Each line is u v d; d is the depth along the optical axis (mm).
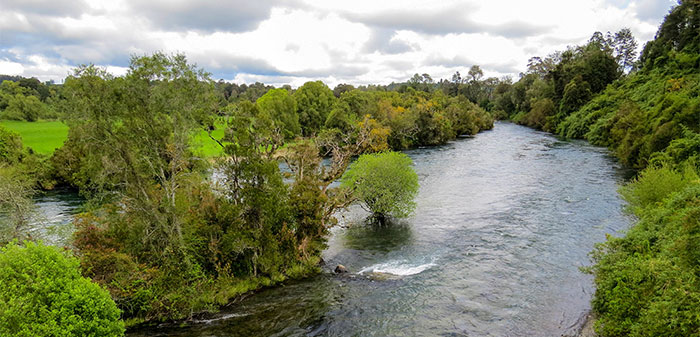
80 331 12164
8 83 119812
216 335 16656
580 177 45875
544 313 17469
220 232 21141
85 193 19641
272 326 17328
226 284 20391
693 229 13242
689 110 41438
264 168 21000
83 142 17594
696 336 11297
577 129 88062
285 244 22891
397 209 32281
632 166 48844
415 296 19703
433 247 26641
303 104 93562
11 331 11070
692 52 85812
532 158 62625
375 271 23234
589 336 15484
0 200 19922
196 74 19297
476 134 110125
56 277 12852
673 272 13477
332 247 27672
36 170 47281
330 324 17344
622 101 85375
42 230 26797
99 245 18641
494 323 16828
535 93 137250
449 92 187750
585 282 20203
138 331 17062
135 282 17719
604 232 27328
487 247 25906
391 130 78938
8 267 12172
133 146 18375
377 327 16953
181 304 18406
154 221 19078
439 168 57125
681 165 33219
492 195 40031
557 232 27875
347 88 175875
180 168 21750
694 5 91625
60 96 17016
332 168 29594
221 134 67688
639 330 13289
